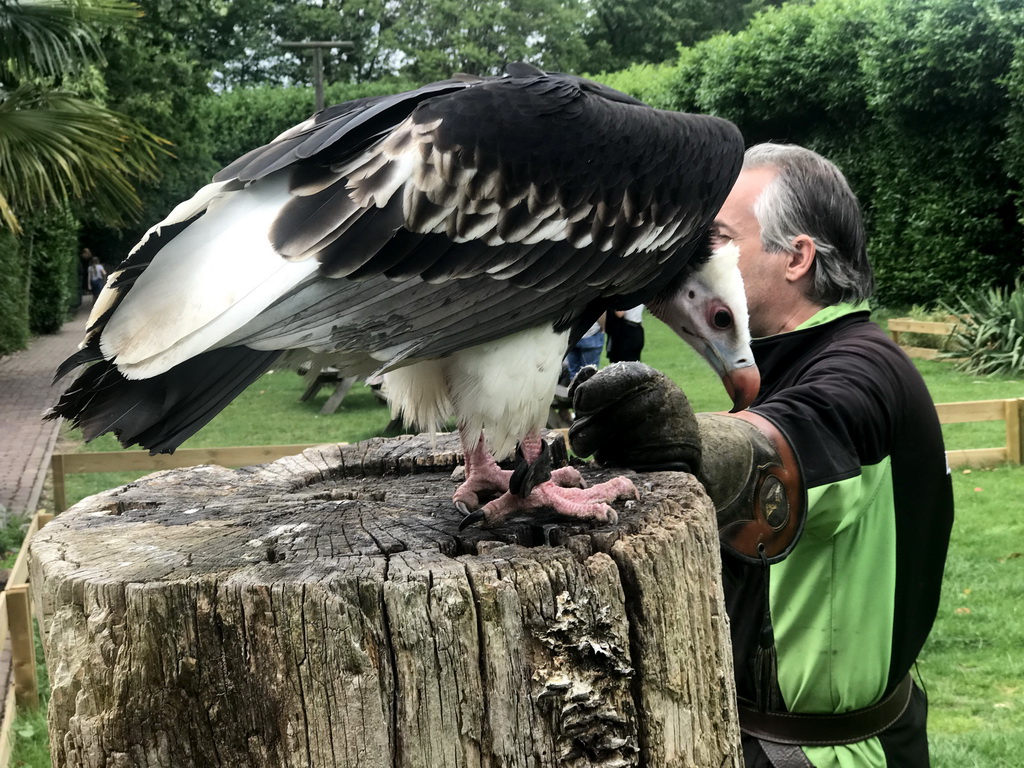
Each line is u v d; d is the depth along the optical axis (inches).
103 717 73.0
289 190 84.0
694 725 80.3
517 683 72.3
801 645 97.7
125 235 1494.8
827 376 95.2
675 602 79.1
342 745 71.3
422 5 2197.3
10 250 831.7
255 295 78.6
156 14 848.9
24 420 571.2
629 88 1002.1
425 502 99.7
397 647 71.3
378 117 91.2
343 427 487.2
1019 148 572.4
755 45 758.5
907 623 101.3
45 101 330.6
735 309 106.3
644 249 100.6
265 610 71.1
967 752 175.3
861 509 94.9
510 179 92.2
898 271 694.5
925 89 617.0
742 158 109.2
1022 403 338.6
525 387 96.4
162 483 110.2
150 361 75.9
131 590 72.0
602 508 83.4
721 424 90.4
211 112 1451.8
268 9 1914.4
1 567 285.7
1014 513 291.9
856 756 98.2
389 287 86.6
